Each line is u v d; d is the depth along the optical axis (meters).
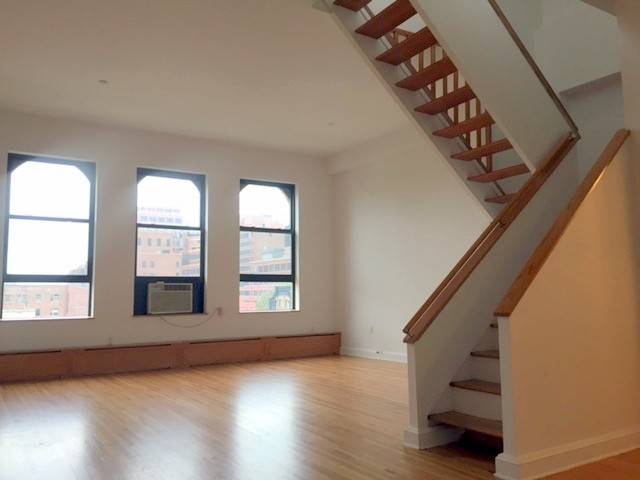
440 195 7.26
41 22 4.73
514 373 2.86
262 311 8.55
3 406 5.03
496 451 3.35
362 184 8.65
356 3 4.40
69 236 7.30
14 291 6.90
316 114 7.11
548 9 5.50
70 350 6.91
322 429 3.98
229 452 3.42
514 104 4.24
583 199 3.38
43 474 3.06
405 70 4.73
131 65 5.60
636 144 3.71
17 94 6.35
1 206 6.79
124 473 3.05
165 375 6.90
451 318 3.70
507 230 4.02
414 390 3.50
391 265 8.02
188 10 4.58
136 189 7.66
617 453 3.23
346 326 8.88
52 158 7.25
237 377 6.63
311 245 9.03
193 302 8.05
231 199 8.38
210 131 7.81
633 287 3.57
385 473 2.99
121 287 7.43
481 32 4.12
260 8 4.55
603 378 3.29
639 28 3.69
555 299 3.10
